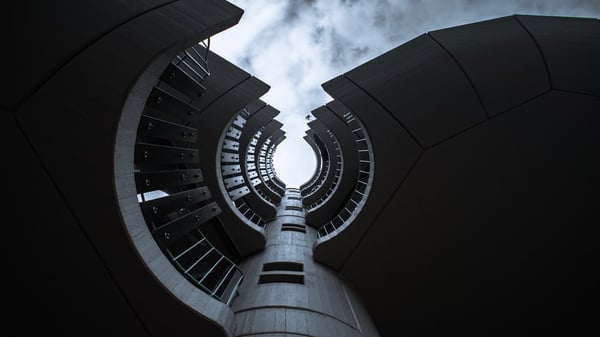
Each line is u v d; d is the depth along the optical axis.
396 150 10.37
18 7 4.59
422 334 10.89
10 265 5.17
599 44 8.51
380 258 11.48
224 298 10.00
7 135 4.71
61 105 4.95
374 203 10.99
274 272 11.66
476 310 10.48
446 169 10.00
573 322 9.54
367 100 10.60
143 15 5.84
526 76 9.15
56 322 5.66
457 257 10.48
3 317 5.31
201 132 12.04
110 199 5.44
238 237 14.52
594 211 8.98
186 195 8.52
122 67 5.39
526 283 9.93
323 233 17.22
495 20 9.95
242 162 19.55
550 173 9.23
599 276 9.13
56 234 5.31
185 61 9.80
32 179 4.96
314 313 9.02
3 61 4.51
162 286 6.19
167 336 6.43
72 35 5.06
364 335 9.17
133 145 5.86
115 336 6.06
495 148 9.52
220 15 6.86
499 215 9.87
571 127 8.90
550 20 9.53
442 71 9.80
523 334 10.06
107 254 5.71
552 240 9.51
